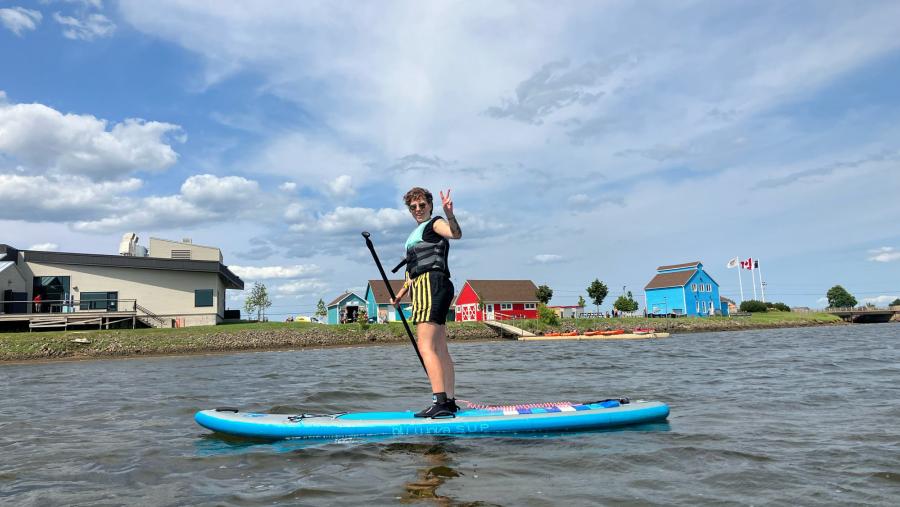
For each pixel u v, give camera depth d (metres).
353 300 51.25
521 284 53.28
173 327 30.08
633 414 4.53
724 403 5.72
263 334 29.81
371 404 6.11
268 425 4.22
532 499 2.67
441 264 4.44
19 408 6.53
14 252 28.31
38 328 27.95
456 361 14.04
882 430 4.19
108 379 11.02
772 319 56.03
